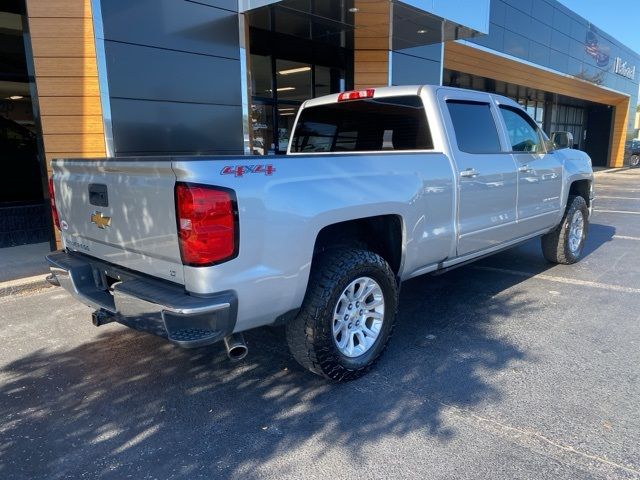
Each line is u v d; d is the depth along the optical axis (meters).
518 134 5.35
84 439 2.92
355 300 3.47
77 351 4.10
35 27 6.36
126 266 3.23
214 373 3.69
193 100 7.47
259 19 8.56
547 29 17.17
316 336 3.19
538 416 3.04
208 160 2.66
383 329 3.64
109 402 3.32
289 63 10.21
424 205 3.88
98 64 6.52
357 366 3.44
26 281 5.72
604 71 23.16
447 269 4.46
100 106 6.65
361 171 3.40
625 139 29.62
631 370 3.61
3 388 3.51
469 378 3.53
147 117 7.04
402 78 10.97
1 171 8.63
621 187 18.03
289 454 2.75
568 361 3.76
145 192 2.88
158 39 7.00
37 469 2.66
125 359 3.94
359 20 8.70
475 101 4.73
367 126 4.84
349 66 10.99
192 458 2.73
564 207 6.09
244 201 2.73
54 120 6.56
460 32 9.56
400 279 3.92
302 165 3.06
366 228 3.80
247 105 8.11
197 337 2.69
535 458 2.66
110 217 3.24
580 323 4.51
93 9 6.40
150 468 2.66
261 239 2.82
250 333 4.37
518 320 4.60
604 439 2.81
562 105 28.42
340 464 2.65
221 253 2.67
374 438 2.87
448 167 4.14
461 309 4.90
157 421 3.09
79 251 3.76
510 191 4.95
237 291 2.77
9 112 9.32
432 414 3.09
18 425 3.06
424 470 2.59
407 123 4.46
